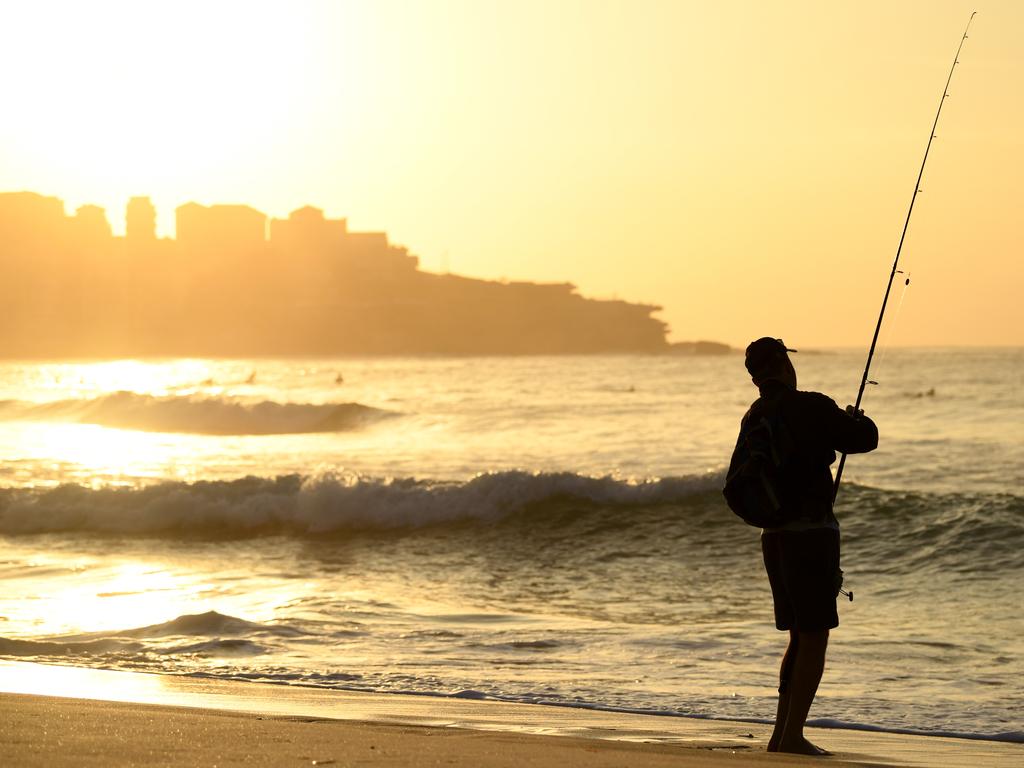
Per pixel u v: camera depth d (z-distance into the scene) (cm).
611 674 2845
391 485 7019
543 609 4228
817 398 1719
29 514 6906
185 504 6875
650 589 4875
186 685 2414
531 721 2075
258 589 4591
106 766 1134
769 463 1712
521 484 6806
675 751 1540
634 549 6031
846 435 1702
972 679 2869
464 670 2881
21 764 1134
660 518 6581
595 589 4872
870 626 3784
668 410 18275
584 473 9362
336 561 5744
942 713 2459
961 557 5381
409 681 2688
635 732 1970
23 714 1529
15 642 3125
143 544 6312
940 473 9194
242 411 15538
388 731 1562
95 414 16175
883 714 2452
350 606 4062
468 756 1314
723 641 3369
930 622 3869
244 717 1625
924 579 4978
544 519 6669
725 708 2419
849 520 6197
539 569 5531
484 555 5972
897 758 1791
